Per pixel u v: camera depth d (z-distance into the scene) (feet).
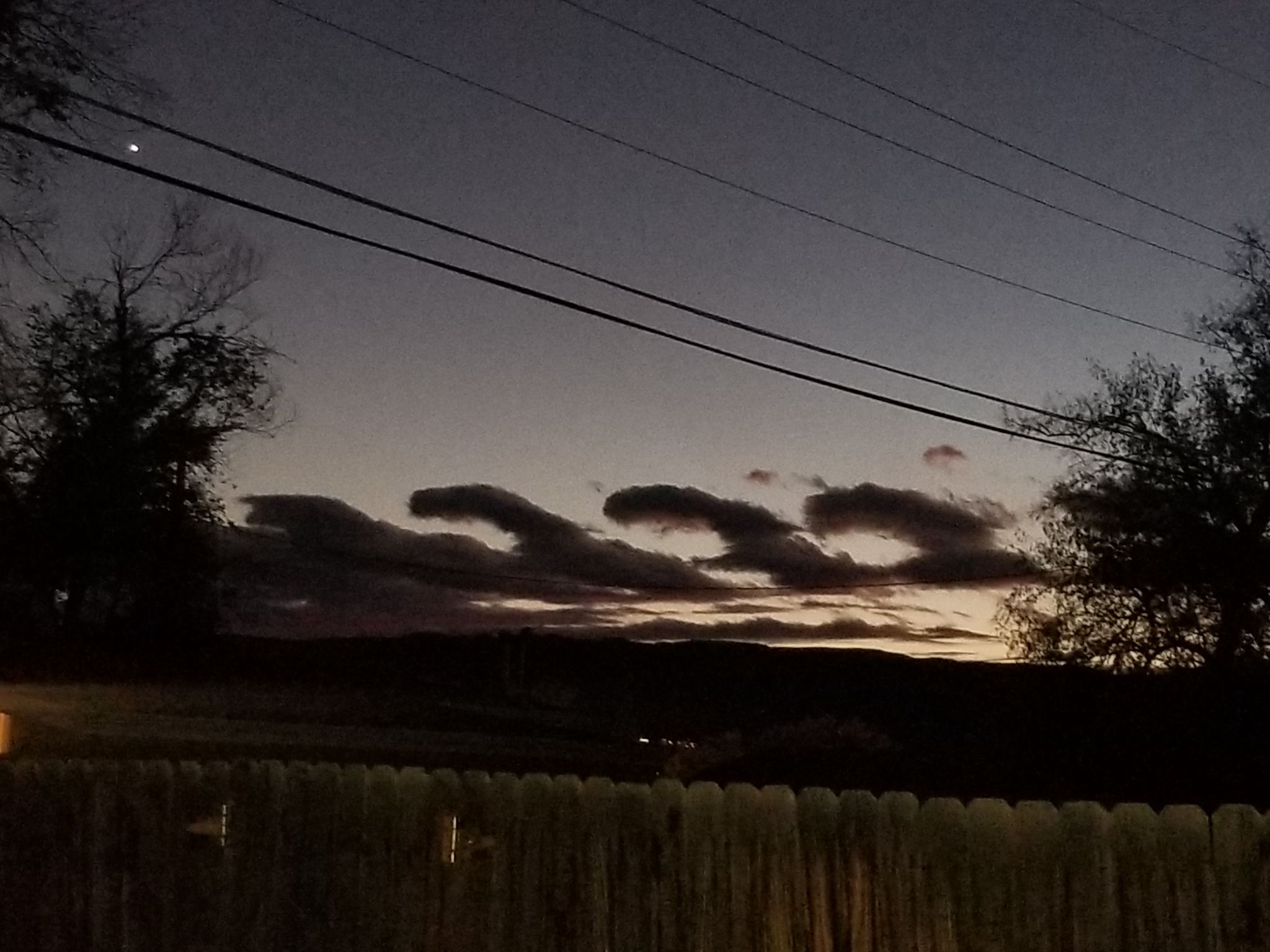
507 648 102.63
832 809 24.57
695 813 25.45
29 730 69.15
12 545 99.25
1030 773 47.62
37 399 91.56
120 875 29.96
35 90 44.98
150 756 64.13
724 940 24.91
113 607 110.42
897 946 23.72
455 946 26.84
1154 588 61.57
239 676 102.01
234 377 100.89
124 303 94.68
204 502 107.14
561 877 26.22
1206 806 41.16
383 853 27.71
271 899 28.48
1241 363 61.41
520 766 63.67
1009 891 23.15
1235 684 58.49
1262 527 60.85
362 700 92.32
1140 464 58.13
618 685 102.99
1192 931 22.13
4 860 31.12
